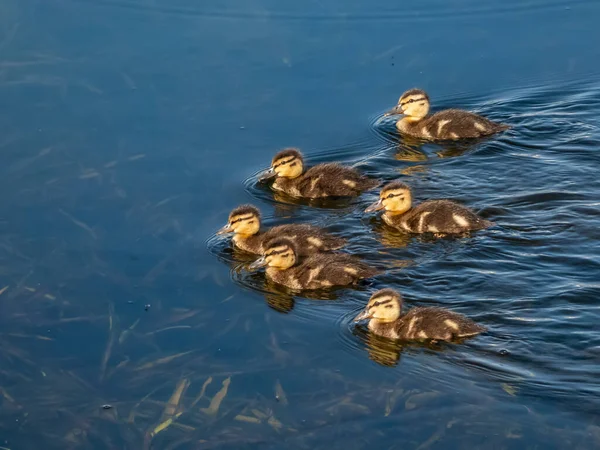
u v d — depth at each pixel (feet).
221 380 41.88
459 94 68.59
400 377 41.86
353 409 39.73
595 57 71.41
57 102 65.46
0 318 46.16
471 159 61.52
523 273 49.14
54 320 46.11
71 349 44.11
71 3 76.54
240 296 48.70
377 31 74.23
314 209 57.36
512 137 63.67
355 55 71.61
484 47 72.79
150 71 68.95
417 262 50.90
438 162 61.46
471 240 52.39
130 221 54.39
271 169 59.41
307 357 43.57
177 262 51.26
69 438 38.86
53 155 60.18
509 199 56.39
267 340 44.96
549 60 71.36
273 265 50.29
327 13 76.28
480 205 55.83
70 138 61.93
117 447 38.29
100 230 53.52
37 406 40.60
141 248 52.19
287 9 76.69
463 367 42.27
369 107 66.80
